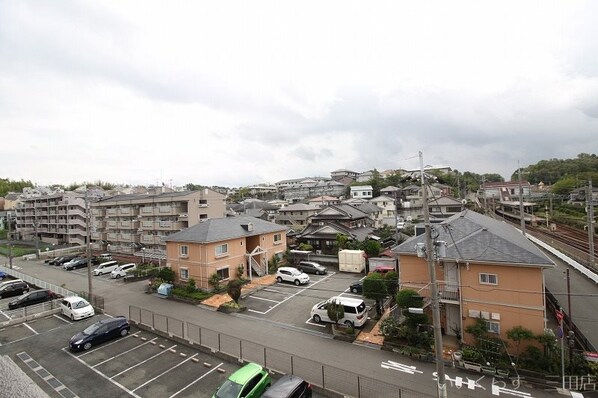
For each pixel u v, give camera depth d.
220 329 19.53
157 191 55.69
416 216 55.91
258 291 26.80
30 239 68.38
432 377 13.86
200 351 16.92
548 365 13.58
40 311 23.69
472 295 16.12
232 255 29.33
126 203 47.16
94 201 53.44
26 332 20.09
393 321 17.39
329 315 18.50
